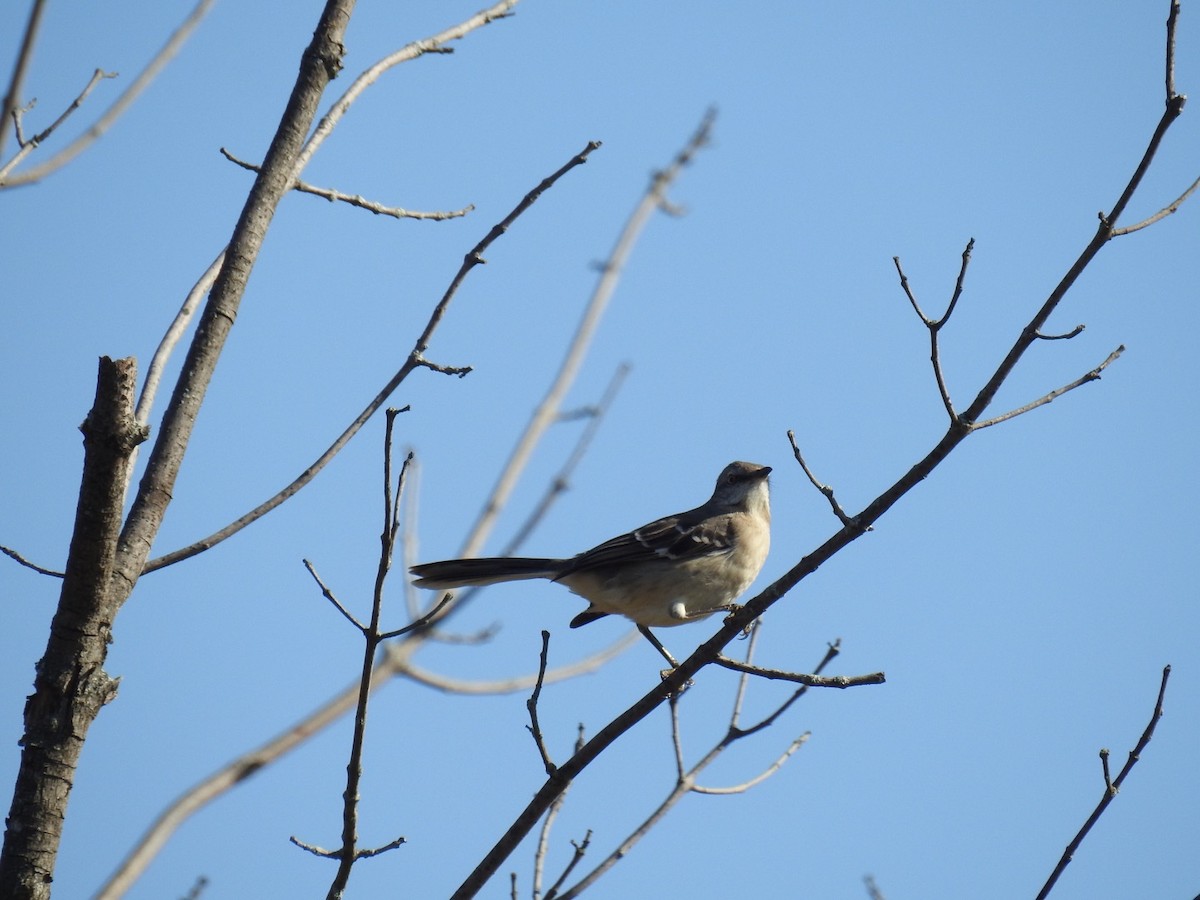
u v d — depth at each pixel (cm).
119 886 1162
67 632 809
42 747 795
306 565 892
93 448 772
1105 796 959
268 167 1004
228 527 930
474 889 951
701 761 1164
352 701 1455
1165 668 993
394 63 1114
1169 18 877
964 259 936
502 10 1183
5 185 1023
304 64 1033
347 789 873
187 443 920
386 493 878
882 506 973
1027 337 918
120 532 861
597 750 994
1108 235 894
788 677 1038
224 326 952
